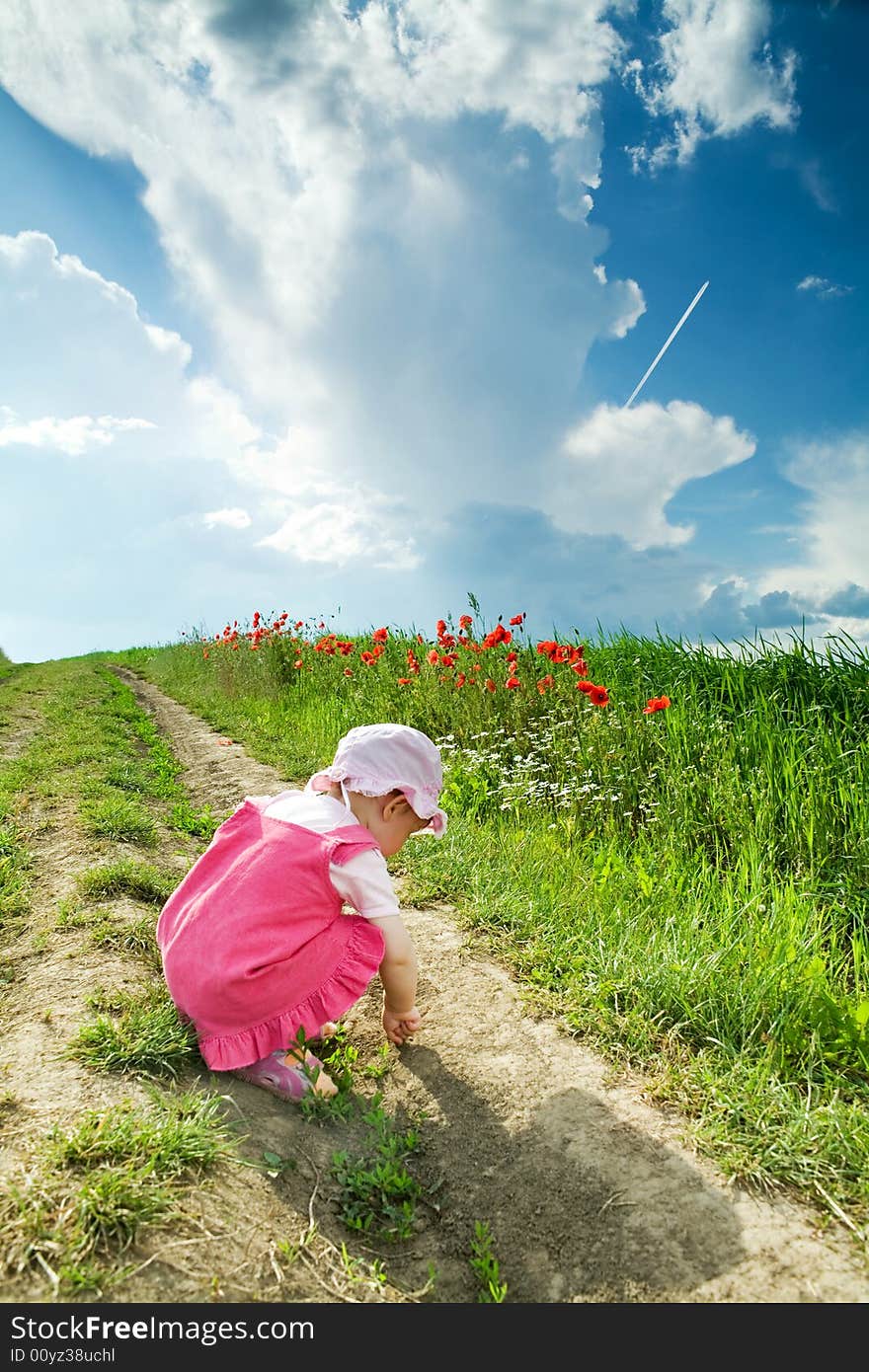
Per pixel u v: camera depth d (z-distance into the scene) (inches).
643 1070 95.9
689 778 184.5
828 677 220.8
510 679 251.4
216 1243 65.8
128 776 263.0
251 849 96.7
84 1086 83.7
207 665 641.0
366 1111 91.0
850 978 125.2
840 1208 72.9
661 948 120.3
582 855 173.3
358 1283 66.9
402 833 103.0
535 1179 78.7
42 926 131.5
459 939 133.8
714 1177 77.1
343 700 366.3
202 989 89.4
